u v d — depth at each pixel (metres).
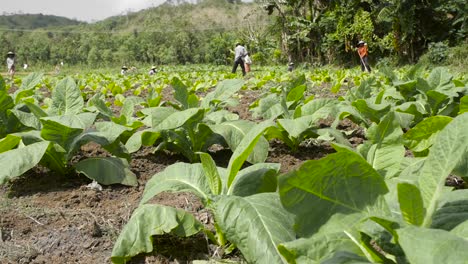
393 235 1.34
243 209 1.88
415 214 1.38
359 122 4.59
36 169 3.79
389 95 5.32
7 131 4.09
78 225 2.71
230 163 2.10
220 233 2.27
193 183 2.37
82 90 12.04
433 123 2.71
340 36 29.56
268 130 4.08
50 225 2.73
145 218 2.20
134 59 80.62
